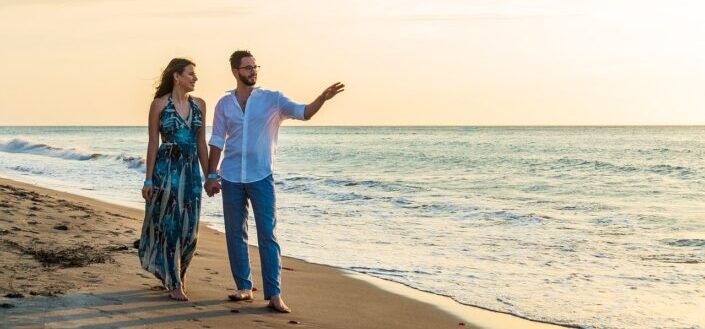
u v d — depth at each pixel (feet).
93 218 31.99
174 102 17.94
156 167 18.01
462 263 30.07
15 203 32.99
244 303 18.94
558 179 77.77
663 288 25.85
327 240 35.65
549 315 21.68
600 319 21.35
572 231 40.34
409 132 360.89
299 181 70.59
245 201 18.89
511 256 31.99
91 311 16.20
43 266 20.38
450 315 21.09
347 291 23.52
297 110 18.04
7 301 16.40
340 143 200.13
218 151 18.48
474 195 60.90
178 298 18.17
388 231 39.14
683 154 118.01
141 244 18.38
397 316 20.39
